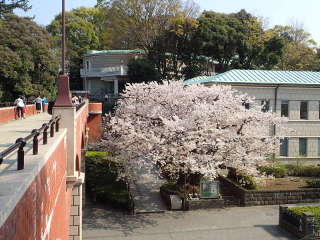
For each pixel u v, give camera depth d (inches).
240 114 904.3
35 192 209.5
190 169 821.9
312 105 1251.2
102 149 1057.5
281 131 1118.4
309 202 973.2
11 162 249.9
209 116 860.6
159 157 783.7
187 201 898.7
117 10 1987.0
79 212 595.8
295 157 1235.9
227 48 1770.4
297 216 731.4
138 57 1868.8
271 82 1205.1
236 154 880.3
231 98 946.7
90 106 1384.1
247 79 1219.9
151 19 1926.7
